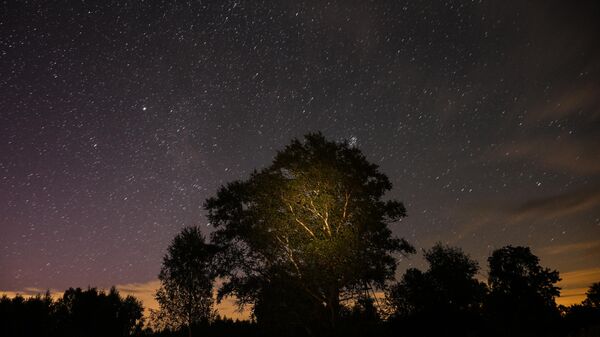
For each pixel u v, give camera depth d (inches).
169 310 1055.6
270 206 903.7
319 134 951.0
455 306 959.6
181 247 1087.6
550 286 1238.3
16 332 1114.1
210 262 971.9
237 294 901.8
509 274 1229.1
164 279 1082.7
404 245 936.3
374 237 915.4
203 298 1072.2
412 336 888.3
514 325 954.7
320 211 870.4
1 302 1135.6
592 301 1300.4
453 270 996.6
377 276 863.1
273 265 887.7
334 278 820.6
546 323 974.4
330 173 860.0
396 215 943.0
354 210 902.4
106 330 1368.1
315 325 845.2
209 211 988.6
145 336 1389.0
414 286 943.7
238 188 982.4
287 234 886.4
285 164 925.8
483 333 939.3
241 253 930.7
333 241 812.6
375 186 929.5
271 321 866.8
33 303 1196.5
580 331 732.0
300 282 841.5
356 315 840.3
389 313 874.1
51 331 1198.3
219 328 1147.3
